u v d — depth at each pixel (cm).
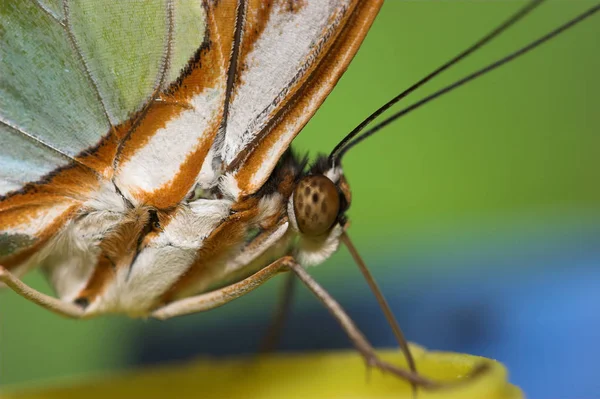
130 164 7
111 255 7
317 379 7
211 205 7
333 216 7
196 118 7
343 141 7
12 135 7
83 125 7
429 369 7
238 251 7
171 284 7
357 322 8
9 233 7
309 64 7
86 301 7
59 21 7
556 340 8
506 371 7
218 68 7
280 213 7
